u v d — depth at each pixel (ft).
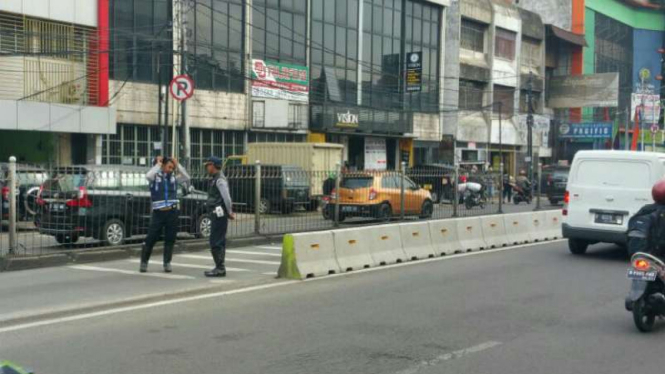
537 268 40.09
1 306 27.96
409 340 23.12
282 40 109.70
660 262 23.54
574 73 189.47
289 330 24.36
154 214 36.55
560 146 187.11
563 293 32.12
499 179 85.46
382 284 34.19
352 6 123.54
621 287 33.83
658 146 195.52
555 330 24.86
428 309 28.17
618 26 214.48
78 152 83.51
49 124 75.92
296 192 55.77
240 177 52.01
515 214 54.49
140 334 23.68
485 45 158.10
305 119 112.27
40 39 78.02
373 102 128.88
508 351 21.91
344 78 122.31
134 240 46.93
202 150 97.86
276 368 19.80
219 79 99.35
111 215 44.68
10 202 38.83
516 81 166.20
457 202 71.20
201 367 19.84
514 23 164.76
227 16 100.27
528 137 156.66
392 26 132.98
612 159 43.83
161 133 91.09
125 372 19.31
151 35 88.48
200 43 96.32
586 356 21.45
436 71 144.87
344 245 39.04
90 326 24.89
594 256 45.78
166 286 32.71
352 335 23.73
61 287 32.42
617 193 43.24
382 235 41.93
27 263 38.22
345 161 120.88
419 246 44.70
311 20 114.83
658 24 227.81
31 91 76.89
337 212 59.11
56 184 43.11
